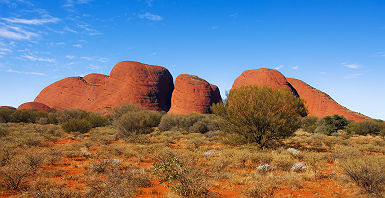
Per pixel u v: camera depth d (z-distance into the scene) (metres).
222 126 15.46
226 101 16.09
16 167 7.66
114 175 7.32
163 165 6.75
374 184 6.38
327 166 9.90
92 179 7.30
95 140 19.17
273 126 13.84
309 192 6.36
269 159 10.23
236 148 14.50
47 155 10.65
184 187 6.11
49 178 7.81
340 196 5.93
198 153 11.76
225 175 7.89
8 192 6.31
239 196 5.96
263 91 14.51
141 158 11.34
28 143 15.19
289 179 7.23
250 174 8.06
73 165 9.88
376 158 7.68
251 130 14.42
